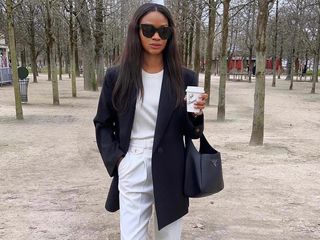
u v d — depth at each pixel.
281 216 4.71
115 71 2.51
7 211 4.80
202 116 2.48
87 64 26.97
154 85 2.47
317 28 27.97
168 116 2.43
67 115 14.23
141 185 2.49
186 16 22.30
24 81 18.23
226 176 6.40
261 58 8.52
